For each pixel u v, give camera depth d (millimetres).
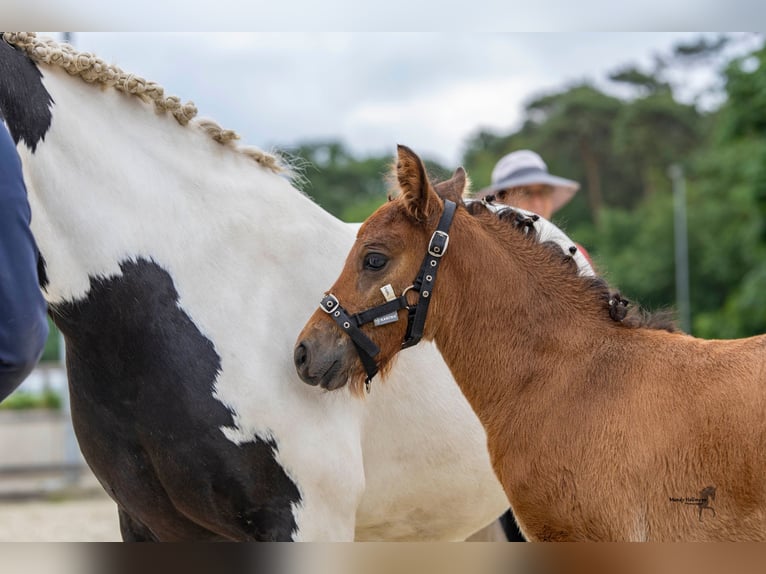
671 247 35312
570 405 2910
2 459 11758
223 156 3082
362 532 3385
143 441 2826
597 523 2777
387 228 3035
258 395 2840
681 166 42562
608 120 47281
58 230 2744
